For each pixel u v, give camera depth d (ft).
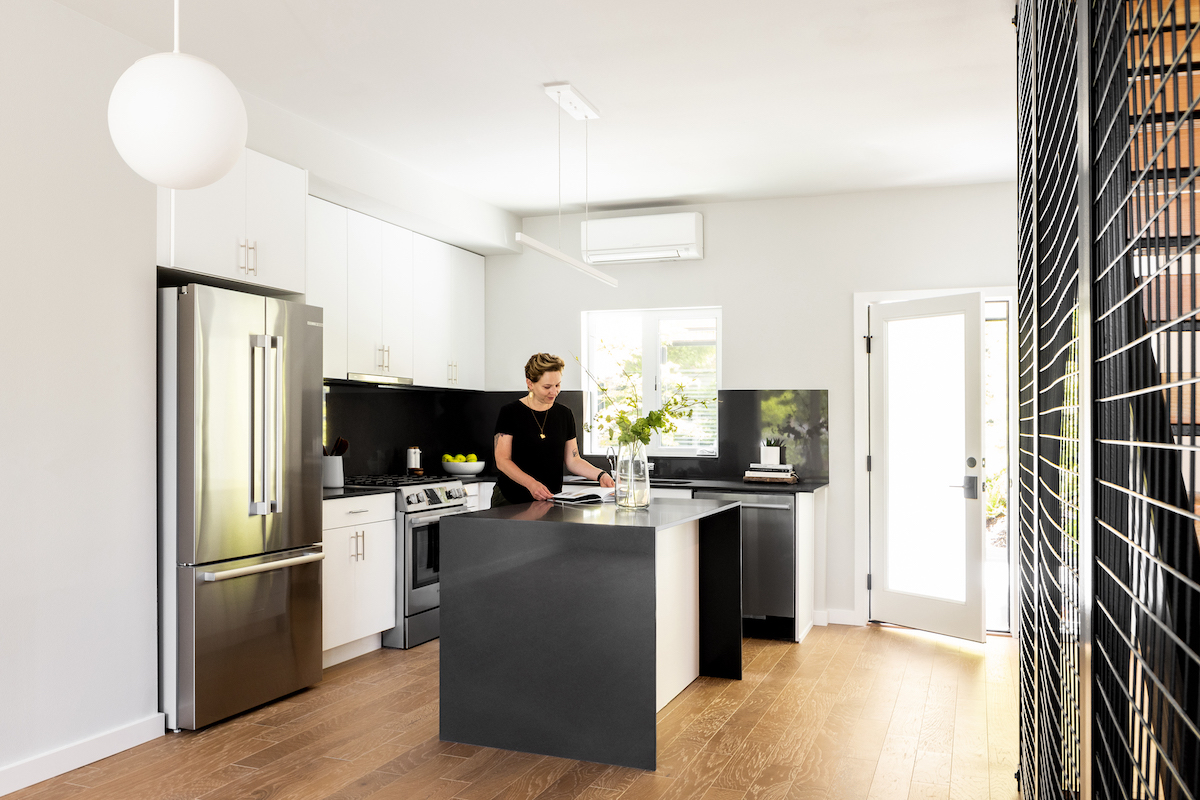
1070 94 5.14
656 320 19.52
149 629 11.02
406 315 17.25
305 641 12.84
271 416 12.12
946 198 17.22
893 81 12.01
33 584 9.62
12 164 9.44
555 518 10.75
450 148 15.05
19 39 9.53
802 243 18.11
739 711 12.03
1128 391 3.74
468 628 10.85
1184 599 3.05
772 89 12.32
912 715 11.90
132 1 9.82
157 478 11.28
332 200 15.15
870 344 17.58
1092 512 4.31
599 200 18.60
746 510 16.47
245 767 10.05
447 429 20.42
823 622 17.63
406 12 10.06
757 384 18.35
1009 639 16.20
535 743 10.52
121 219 10.67
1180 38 3.42
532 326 20.17
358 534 14.65
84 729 10.16
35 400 9.65
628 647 10.11
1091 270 4.30
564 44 10.89
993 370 24.40
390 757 10.37
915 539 16.83
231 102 5.87
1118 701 3.92
